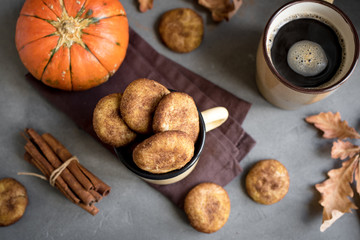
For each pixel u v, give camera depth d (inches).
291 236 17.9
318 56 16.1
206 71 19.0
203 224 17.3
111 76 18.1
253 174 17.7
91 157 18.2
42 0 15.3
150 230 17.9
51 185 17.8
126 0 19.3
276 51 16.3
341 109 18.7
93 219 17.9
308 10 15.9
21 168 18.1
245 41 19.1
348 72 14.8
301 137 18.5
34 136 17.2
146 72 18.3
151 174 14.1
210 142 17.9
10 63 18.7
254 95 18.7
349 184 17.4
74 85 16.7
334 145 17.5
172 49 18.7
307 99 15.6
